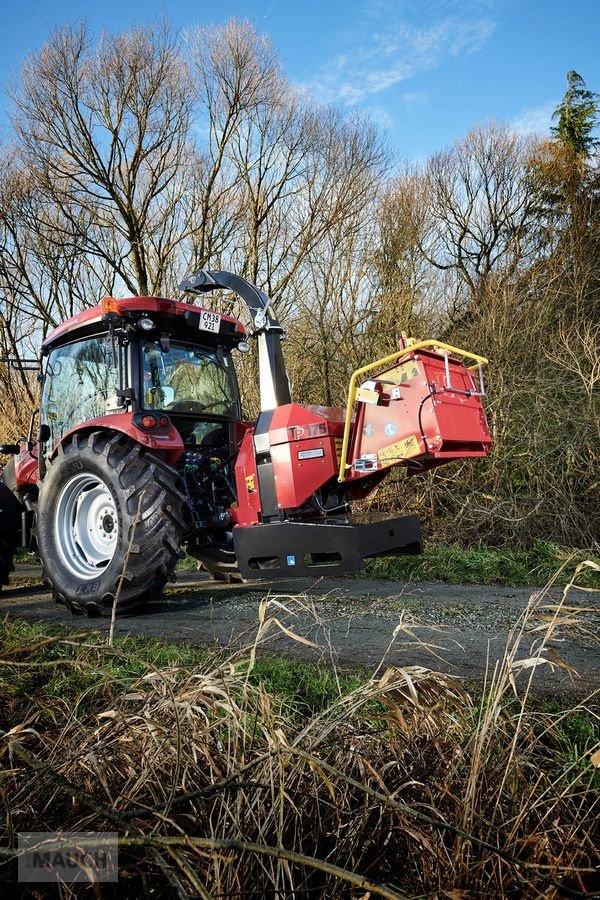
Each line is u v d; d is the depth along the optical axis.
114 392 4.94
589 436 7.20
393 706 1.49
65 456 4.78
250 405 10.52
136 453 4.54
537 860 1.23
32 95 11.67
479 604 4.32
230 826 1.28
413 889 1.23
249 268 12.34
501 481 7.66
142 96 11.67
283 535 4.28
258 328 4.84
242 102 12.20
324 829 1.30
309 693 2.44
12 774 1.32
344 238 11.29
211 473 5.30
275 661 2.85
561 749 1.85
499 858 1.19
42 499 4.89
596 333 7.62
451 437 4.08
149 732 1.45
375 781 1.42
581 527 7.03
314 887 1.19
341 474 4.32
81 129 11.71
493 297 8.59
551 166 15.27
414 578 5.62
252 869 1.19
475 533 7.50
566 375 7.73
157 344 5.05
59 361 5.50
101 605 4.39
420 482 8.14
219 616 4.18
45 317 13.24
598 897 1.17
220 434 5.48
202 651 3.15
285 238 12.25
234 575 5.72
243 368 10.84
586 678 2.67
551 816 1.39
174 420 5.13
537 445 7.36
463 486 7.79
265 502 4.50
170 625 3.96
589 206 10.48
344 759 1.46
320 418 4.38
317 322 10.57
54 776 1.19
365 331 10.40
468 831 1.24
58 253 13.09
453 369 4.32
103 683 1.79
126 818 1.18
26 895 1.18
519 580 5.43
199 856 1.20
